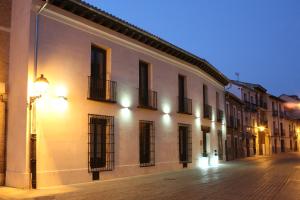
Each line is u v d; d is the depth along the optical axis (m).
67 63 13.11
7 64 12.66
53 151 12.25
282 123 59.06
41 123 11.97
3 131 12.37
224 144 28.73
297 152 60.91
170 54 19.36
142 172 16.42
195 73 22.53
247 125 41.00
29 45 11.84
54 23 12.76
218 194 10.52
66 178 12.59
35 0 12.10
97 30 14.51
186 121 20.91
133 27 15.71
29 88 11.71
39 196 10.16
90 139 13.95
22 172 11.55
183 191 11.13
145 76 17.86
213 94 26.34
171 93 19.47
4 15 12.78
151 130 17.53
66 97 12.91
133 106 16.22
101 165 14.42
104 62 15.20
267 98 52.09
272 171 18.92
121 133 15.36
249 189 11.65
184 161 20.38
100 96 14.64
